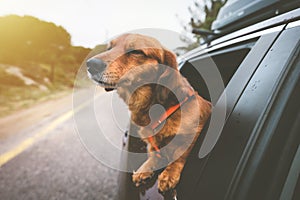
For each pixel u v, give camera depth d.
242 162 0.70
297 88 0.73
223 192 0.70
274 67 0.81
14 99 12.37
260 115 0.73
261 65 0.88
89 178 3.25
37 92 15.96
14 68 21.45
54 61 26.50
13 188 3.00
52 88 20.19
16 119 7.22
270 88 0.76
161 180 1.10
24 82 18.42
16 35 28.97
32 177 3.30
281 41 0.88
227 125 0.84
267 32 1.04
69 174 3.38
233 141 0.77
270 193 0.66
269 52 0.90
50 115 7.97
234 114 0.84
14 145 4.69
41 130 5.87
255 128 0.72
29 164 3.76
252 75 0.89
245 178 0.67
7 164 3.75
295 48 0.78
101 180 3.20
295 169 0.69
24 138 5.16
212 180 0.76
